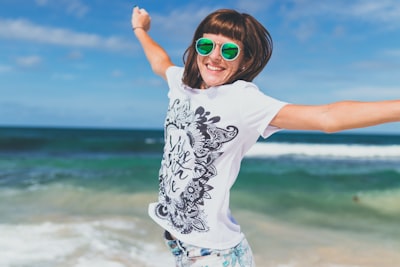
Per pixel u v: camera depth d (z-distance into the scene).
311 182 13.88
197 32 2.13
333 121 1.68
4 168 16.34
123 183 12.16
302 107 1.79
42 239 6.03
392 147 31.84
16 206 8.42
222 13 2.05
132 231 6.57
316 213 8.82
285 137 54.44
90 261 5.18
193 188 2.07
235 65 2.05
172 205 2.15
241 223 7.56
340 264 5.45
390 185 13.54
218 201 2.06
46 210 8.09
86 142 28.05
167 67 2.77
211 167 2.04
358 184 13.72
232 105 1.95
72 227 6.73
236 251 2.13
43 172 14.97
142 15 3.21
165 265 5.12
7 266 4.92
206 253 2.08
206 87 2.17
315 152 28.11
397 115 1.58
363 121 1.63
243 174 15.50
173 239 2.21
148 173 14.95
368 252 6.02
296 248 6.11
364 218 8.46
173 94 2.29
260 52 2.08
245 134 1.97
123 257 5.36
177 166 2.12
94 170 15.95
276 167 19.28
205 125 2.01
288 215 8.50
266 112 1.86
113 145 28.48
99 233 6.42
